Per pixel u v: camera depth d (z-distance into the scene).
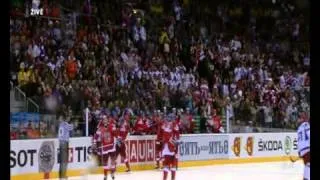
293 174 26.28
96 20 34.88
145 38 37.22
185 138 29.73
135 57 34.78
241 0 45.72
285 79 40.94
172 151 21.27
